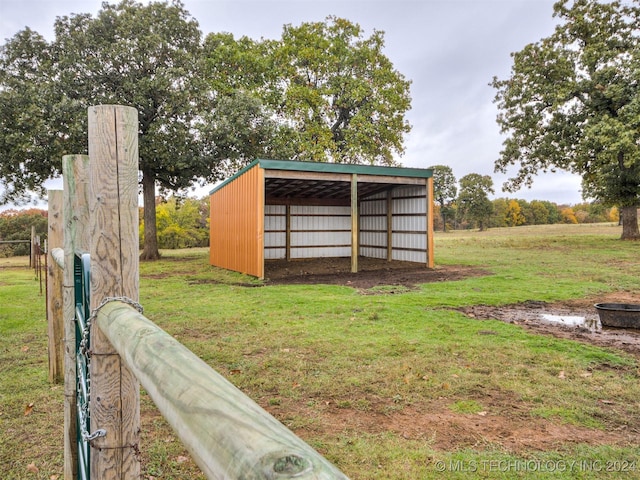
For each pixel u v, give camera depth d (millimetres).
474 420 2701
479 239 26109
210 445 412
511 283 8914
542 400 2996
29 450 2369
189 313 6035
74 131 12688
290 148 18266
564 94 17062
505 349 4176
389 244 14773
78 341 1658
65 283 1834
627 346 4328
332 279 10367
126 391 1078
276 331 4953
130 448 1085
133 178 1114
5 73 13633
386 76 22156
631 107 14531
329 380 3375
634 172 17391
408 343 4371
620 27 17703
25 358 3982
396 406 2908
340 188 14414
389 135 22234
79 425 1659
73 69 13672
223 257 13125
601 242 19469
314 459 342
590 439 2447
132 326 822
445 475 2090
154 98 14359
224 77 18672
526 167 20234
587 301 6930
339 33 22422
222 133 14875
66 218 1863
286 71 20812
